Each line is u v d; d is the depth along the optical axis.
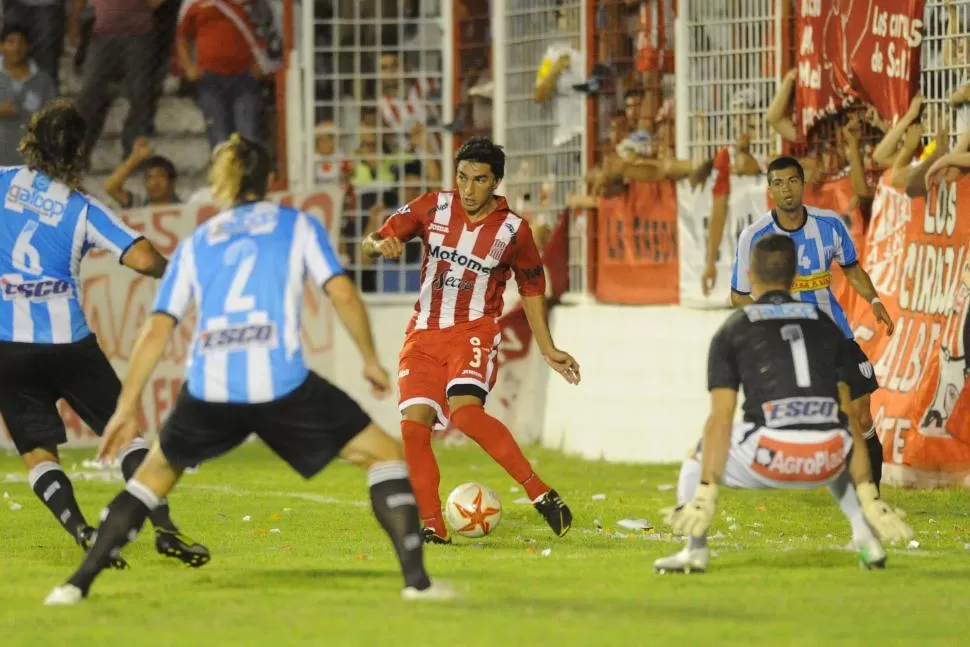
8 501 38.34
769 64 48.78
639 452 50.88
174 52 63.50
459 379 30.70
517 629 19.03
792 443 22.55
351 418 21.08
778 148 48.31
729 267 48.59
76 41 62.34
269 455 54.62
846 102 44.88
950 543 30.03
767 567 25.22
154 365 21.00
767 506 36.91
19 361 26.36
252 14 61.25
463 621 19.61
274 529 32.41
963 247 39.84
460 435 58.44
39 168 26.58
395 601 21.33
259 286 20.78
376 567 25.52
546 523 33.94
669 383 50.16
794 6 48.31
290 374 20.72
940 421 40.22
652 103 52.50
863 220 45.41
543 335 32.06
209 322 20.81
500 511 30.34
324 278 20.73
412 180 62.16
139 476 21.52
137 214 57.78
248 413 20.81
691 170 49.88
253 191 21.45
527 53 57.38
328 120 62.53
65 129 26.56
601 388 52.41
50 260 26.48
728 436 22.88
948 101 42.06
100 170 64.06
